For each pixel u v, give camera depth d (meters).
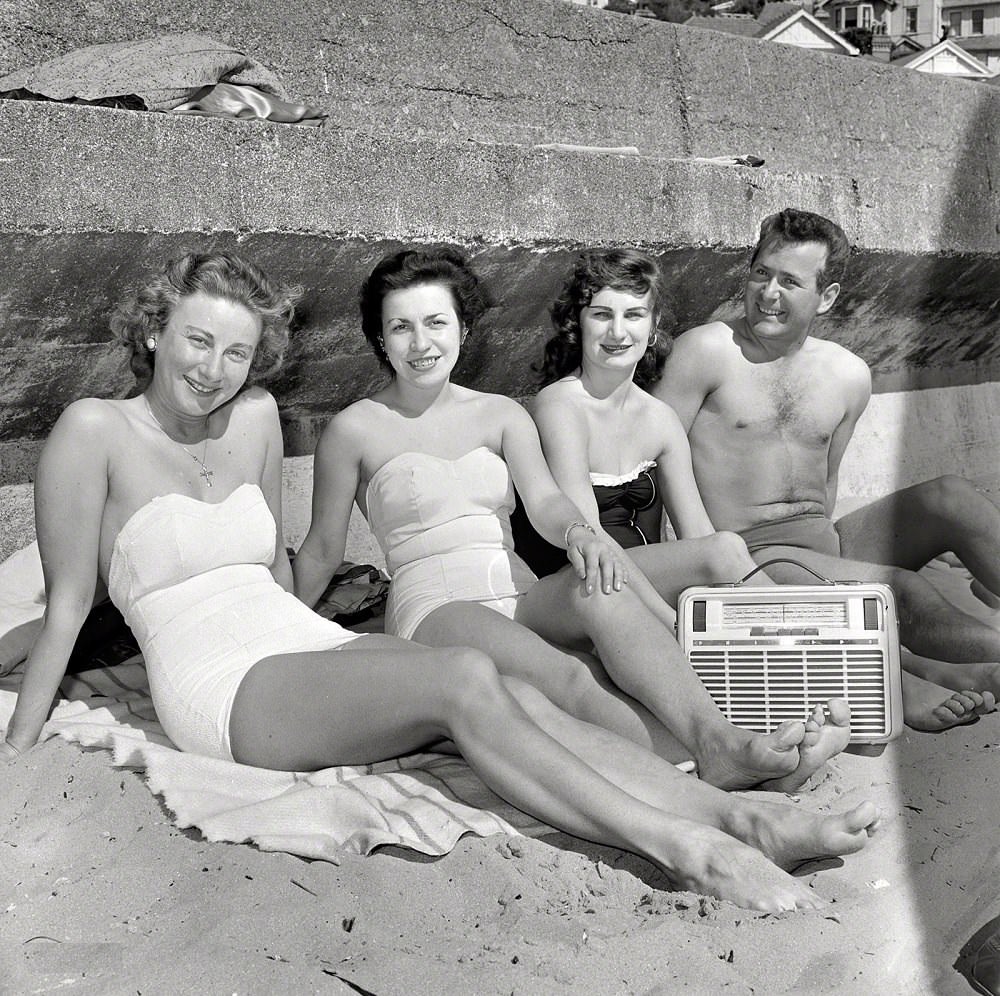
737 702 2.83
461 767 2.65
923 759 2.92
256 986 1.92
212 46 4.05
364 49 5.15
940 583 3.85
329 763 2.60
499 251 4.27
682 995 1.89
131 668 3.26
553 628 2.88
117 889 2.23
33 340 3.47
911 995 1.95
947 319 6.45
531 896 2.19
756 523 3.72
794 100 6.85
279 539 3.20
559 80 5.87
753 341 3.71
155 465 2.88
